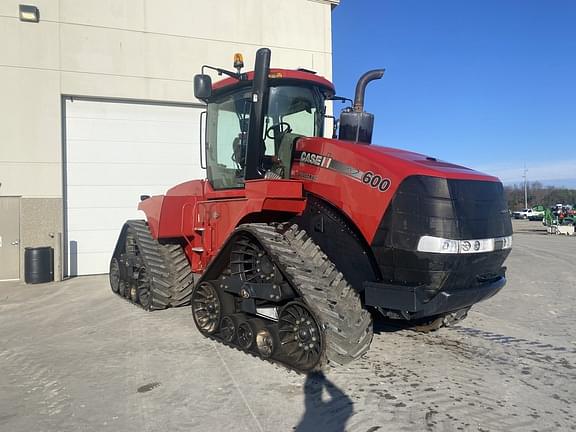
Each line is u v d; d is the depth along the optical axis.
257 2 11.96
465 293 4.11
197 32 11.40
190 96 11.36
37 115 10.16
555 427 3.23
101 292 8.56
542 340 5.31
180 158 11.51
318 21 12.61
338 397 3.70
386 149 4.66
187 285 6.61
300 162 4.82
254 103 4.73
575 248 16.73
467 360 4.59
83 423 3.39
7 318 6.80
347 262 4.34
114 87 10.74
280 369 4.30
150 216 6.67
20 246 10.13
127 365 4.56
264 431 3.19
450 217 3.93
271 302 4.57
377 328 5.70
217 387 3.94
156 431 3.23
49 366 4.62
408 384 3.96
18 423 3.41
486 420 3.33
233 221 5.21
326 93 5.57
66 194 10.59
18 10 10.01
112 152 10.95
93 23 10.56
